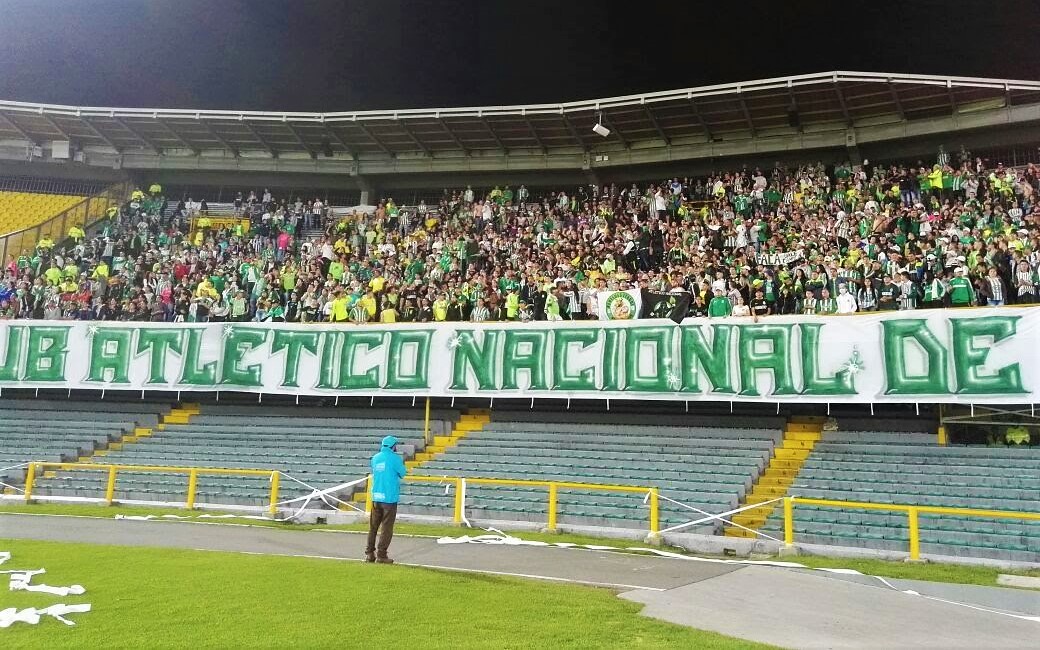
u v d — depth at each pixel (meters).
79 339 25.84
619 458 20.55
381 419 24.86
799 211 25.77
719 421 21.73
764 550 15.33
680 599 10.26
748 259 23.69
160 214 34.47
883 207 24.64
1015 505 15.73
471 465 21.19
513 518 18.59
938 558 14.39
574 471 20.14
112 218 34.34
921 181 25.00
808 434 20.36
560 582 11.38
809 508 17.16
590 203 30.41
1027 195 22.77
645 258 25.48
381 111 30.45
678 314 21.27
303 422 25.05
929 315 18.41
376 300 26.17
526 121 30.14
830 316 19.39
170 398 27.53
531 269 24.97
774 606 10.06
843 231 23.66
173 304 27.62
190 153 35.81
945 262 20.64
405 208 33.09
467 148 33.00
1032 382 17.23
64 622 8.39
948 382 17.95
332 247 29.92
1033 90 23.75
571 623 8.60
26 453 24.19
